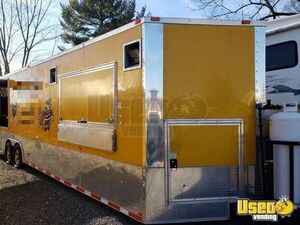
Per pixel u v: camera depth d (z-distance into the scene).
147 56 4.57
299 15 6.47
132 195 4.80
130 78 4.84
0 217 5.69
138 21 4.68
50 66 7.50
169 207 4.61
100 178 5.58
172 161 4.62
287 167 4.61
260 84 4.83
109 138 5.21
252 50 4.81
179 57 4.64
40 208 6.07
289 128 4.58
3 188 7.54
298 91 6.39
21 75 9.42
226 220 4.81
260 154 4.82
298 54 6.41
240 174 4.76
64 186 7.63
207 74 4.70
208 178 4.70
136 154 4.71
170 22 4.62
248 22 4.79
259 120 4.80
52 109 7.41
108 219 5.39
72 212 5.80
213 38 4.71
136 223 5.19
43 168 8.00
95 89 5.68
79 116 6.20
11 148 10.32
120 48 5.05
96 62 5.66
